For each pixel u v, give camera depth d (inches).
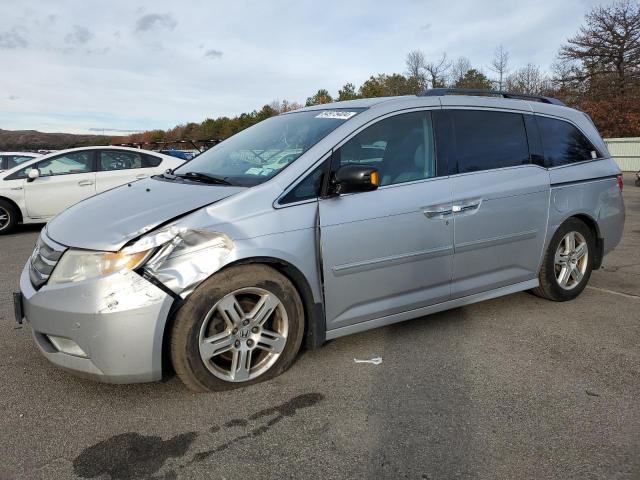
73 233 114.4
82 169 370.6
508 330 156.9
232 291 114.3
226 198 117.9
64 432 104.2
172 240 109.2
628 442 100.3
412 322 163.0
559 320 165.3
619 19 1334.9
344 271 128.8
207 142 441.1
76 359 108.8
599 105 1290.6
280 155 134.7
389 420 108.2
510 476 90.9
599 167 185.8
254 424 106.9
